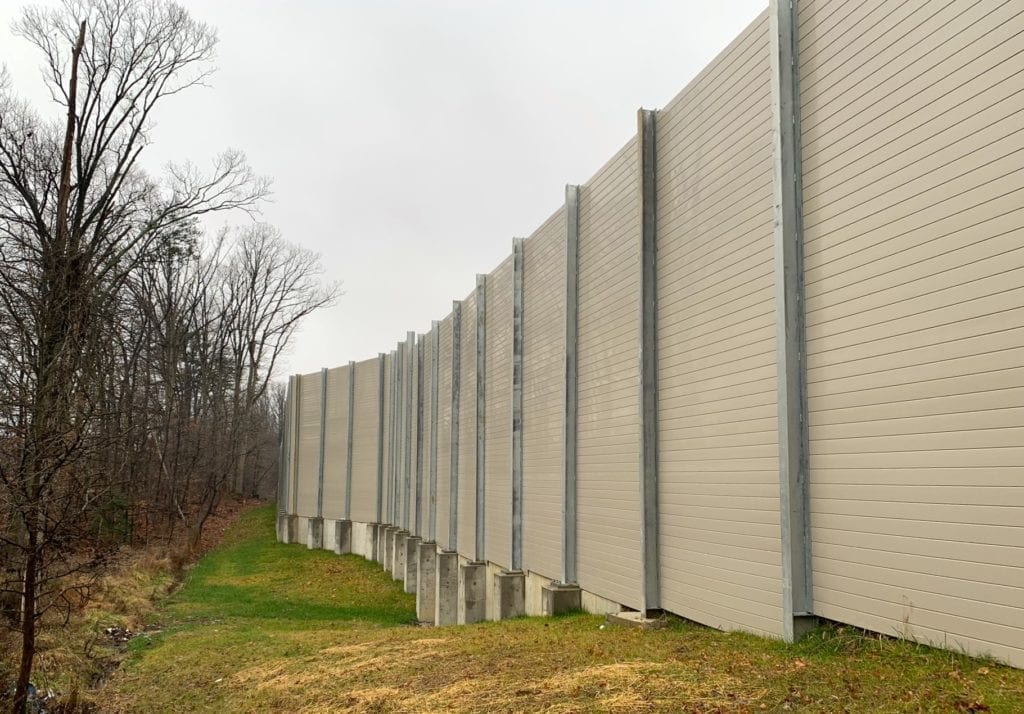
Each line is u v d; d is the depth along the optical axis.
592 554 13.45
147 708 10.25
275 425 74.12
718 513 9.49
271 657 12.13
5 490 9.63
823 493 7.60
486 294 21.17
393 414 32.84
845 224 7.41
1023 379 5.56
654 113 11.78
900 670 6.07
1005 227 5.73
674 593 10.66
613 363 12.74
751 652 7.76
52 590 10.42
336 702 8.88
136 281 32.59
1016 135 5.67
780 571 8.11
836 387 7.46
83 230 21.09
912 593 6.48
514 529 17.33
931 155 6.43
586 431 13.91
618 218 12.73
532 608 16.33
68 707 10.23
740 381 9.07
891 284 6.81
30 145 21.91
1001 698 5.15
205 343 47.34
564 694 7.38
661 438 11.16
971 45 6.08
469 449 21.75
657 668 7.68
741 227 9.13
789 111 8.19
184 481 40.38
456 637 12.00
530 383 17.06
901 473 6.62
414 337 30.06
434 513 25.61
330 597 25.41
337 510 38.22
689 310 10.42
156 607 19.55
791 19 8.30
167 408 35.97
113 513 24.41
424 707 7.94
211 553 34.84
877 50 7.06
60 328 12.20
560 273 15.36
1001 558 5.70
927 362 6.39
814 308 7.83
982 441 5.87
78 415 10.44
